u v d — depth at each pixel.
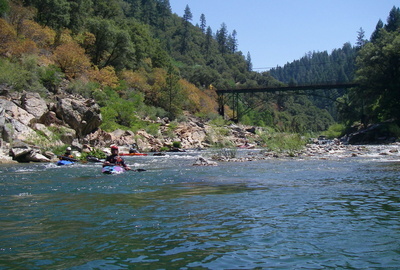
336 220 5.98
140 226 5.58
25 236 5.04
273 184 10.30
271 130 26.19
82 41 58.16
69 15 64.12
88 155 20.78
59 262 4.04
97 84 47.88
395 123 48.53
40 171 14.39
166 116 59.84
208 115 73.06
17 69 33.28
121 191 9.15
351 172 13.23
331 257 4.21
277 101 150.25
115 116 40.22
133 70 74.06
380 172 13.10
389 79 54.06
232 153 22.58
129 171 14.28
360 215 6.32
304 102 172.75
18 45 40.88
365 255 4.29
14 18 47.94
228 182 10.85
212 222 5.83
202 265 3.95
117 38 63.12
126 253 4.34
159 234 5.13
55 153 22.22
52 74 38.09
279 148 24.52
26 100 25.88
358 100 62.78
